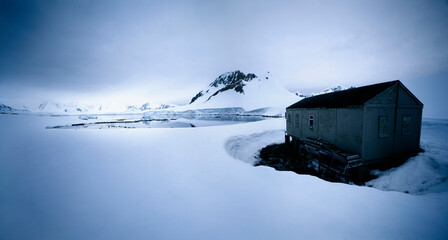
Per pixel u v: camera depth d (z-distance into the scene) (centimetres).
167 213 471
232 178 696
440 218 416
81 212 482
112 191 599
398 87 1003
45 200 544
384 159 1003
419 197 521
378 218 424
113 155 1046
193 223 428
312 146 1257
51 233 403
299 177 675
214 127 2447
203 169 806
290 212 458
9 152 1124
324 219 425
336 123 1126
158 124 5122
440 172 832
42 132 2173
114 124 5147
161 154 1070
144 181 679
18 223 439
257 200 524
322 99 1416
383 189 821
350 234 376
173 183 658
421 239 357
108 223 434
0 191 604
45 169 812
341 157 975
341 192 550
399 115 1017
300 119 1540
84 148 1227
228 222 428
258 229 400
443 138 1485
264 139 1912
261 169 786
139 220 443
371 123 950
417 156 991
